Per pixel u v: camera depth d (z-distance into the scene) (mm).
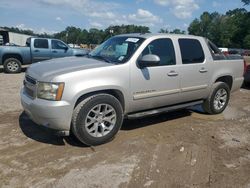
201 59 6332
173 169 4227
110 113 4949
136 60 5152
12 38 42375
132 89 5125
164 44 5672
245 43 96250
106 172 4051
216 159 4605
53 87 4391
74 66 4820
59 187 3664
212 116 6922
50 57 15328
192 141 5289
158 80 5457
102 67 4785
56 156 4469
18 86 10102
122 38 5777
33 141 4977
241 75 7500
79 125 4602
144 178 3947
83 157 4469
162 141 5230
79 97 4551
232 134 5723
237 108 7816
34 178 3842
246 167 4395
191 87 6141
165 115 6777
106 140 4965
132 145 4984
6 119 6059
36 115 4582
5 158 4352
